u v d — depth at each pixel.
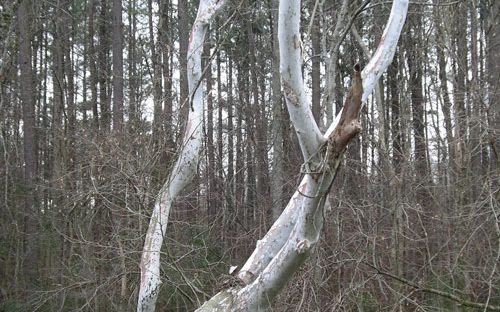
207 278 6.93
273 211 9.16
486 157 8.24
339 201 6.84
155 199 6.12
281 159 9.53
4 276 10.63
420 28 12.01
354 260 6.14
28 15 13.24
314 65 13.35
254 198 10.05
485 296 6.91
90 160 7.37
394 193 7.43
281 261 3.45
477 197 7.24
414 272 7.09
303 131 3.14
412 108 10.91
